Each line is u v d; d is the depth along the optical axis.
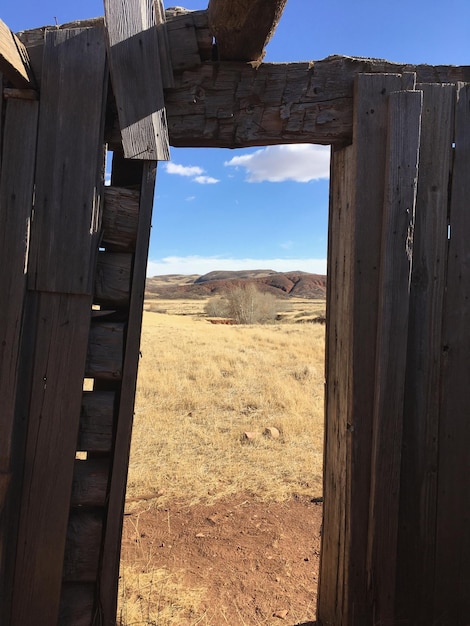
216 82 2.36
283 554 3.75
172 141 2.40
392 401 2.38
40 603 2.25
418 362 2.45
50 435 2.26
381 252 2.39
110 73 2.28
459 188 2.47
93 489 2.30
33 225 2.24
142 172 2.33
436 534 2.48
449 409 2.48
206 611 2.97
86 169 2.24
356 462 2.42
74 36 2.25
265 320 46.34
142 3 2.26
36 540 2.25
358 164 2.38
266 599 3.14
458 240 2.47
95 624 2.30
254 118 2.38
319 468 5.62
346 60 2.43
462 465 2.49
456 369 2.48
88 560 2.31
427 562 2.47
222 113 2.36
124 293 2.31
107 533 2.29
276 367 13.20
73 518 2.32
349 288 2.46
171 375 11.08
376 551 2.39
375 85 2.38
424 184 2.43
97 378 2.37
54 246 2.24
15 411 2.22
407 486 2.46
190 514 4.46
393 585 2.40
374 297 2.41
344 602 2.46
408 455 2.45
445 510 2.48
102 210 2.28
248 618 2.92
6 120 2.23
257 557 3.70
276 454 6.09
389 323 2.37
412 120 2.35
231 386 10.37
